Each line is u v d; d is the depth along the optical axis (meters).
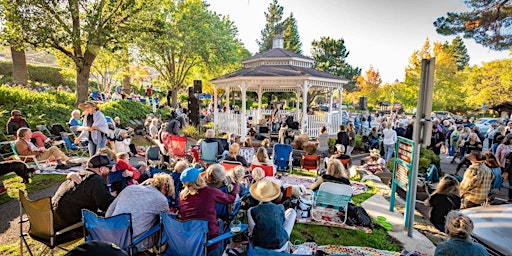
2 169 6.01
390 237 4.62
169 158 8.56
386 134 10.59
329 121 15.38
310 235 4.55
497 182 6.11
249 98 35.12
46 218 3.13
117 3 14.57
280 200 4.62
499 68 25.98
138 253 3.30
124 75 27.72
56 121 11.48
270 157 8.41
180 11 22.22
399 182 5.30
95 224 3.02
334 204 4.78
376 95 48.62
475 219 3.72
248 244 3.50
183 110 22.00
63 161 8.05
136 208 3.19
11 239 4.21
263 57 18.36
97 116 7.46
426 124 4.38
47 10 13.00
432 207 4.65
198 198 3.38
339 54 37.75
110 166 3.86
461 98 34.34
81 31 14.06
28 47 13.88
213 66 24.14
